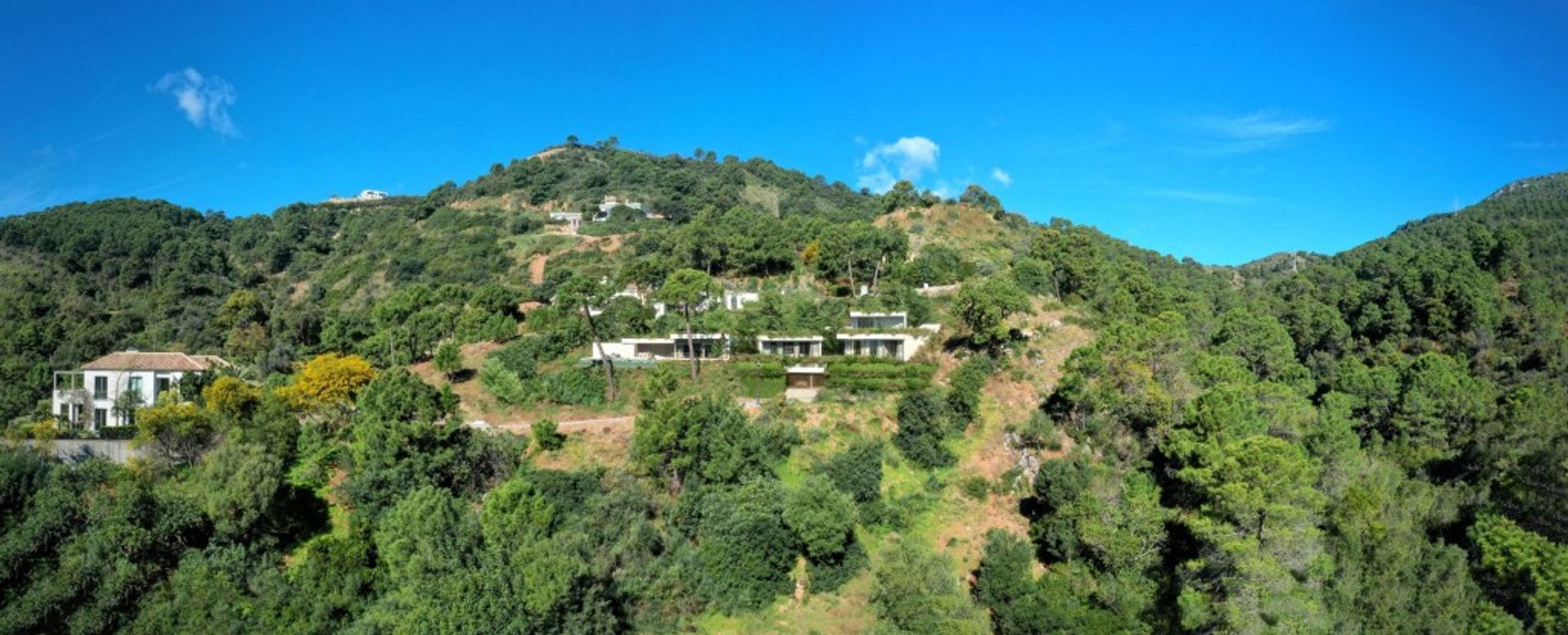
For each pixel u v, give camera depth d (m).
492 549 39.09
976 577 48.53
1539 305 91.62
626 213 173.88
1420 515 52.91
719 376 70.81
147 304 116.44
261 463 43.03
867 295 92.06
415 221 181.50
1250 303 102.88
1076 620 41.97
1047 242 104.06
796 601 45.59
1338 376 78.19
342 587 39.94
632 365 72.75
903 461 58.16
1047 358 70.56
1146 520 47.09
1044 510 53.16
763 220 122.44
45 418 66.25
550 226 170.25
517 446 54.53
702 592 44.62
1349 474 53.97
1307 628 38.84
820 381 69.44
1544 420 60.06
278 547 43.56
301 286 149.25
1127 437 57.53
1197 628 40.94
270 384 68.12
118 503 39.22
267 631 37.66
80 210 158.00
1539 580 43.25
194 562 39.66
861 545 49.38
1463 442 63.84
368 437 48.53
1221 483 45.47
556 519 46.00
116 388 68.25
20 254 129.75
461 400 65.19
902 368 67.94
